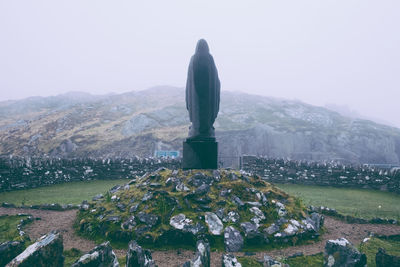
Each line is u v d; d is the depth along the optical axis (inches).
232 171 286.4
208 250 136.2
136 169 609.9
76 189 457.7
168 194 224.8
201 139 279.7
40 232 222.5
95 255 114.3
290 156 1797.5
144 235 190.7
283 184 559.5
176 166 629.9
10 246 126.1
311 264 158.9
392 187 466.6
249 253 176.4
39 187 475.2
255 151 1770.4
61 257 121.6
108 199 251.3
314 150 1930.4
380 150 2036.2
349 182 516.7
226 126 2034.9
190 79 297.0
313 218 239.6
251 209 216.8
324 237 221.8
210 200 220.1
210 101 289.7
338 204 361.4
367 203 372.8
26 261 103.9
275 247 191.5
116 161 598.2
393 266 145.7
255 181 266.8
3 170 426.9
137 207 217.6
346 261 136.6
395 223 269.1
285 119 2401.6
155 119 2111.2
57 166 521.3
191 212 206.8
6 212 286.7
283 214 222.2
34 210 303.4
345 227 256.2
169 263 162.9
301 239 206.1
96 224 214.2
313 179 548.7
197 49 282.2
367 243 201.3
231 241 184.4
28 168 466.3
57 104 3853.3
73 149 1599.4
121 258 164.7
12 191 430.3
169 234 189.3
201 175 251.0
